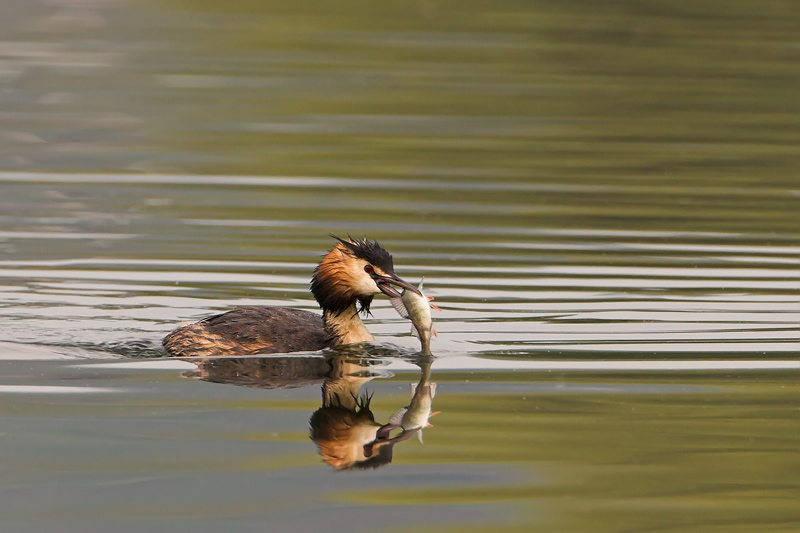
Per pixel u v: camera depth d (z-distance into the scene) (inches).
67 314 703.1
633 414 530.9
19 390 550.9
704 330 682.8
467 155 1241.4
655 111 1488.7
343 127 1365.7
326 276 642.2
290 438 492.7
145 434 492.7
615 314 717.9
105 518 410.9
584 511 425.4
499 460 472.1
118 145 1251.2
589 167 1198.3
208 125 1358.3
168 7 2215.8
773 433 505.7
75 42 1877.5
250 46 1870.1
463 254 865.5
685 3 2325.3
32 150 1218.0
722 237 928.3
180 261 836.6
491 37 1980.8
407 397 553.0
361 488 442.3
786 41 1982.0
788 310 727.1
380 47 1882.4
